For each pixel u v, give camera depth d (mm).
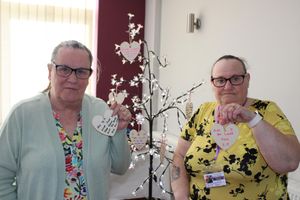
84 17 3791
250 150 1418
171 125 3354
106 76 3688
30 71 3654
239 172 1420
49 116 1454
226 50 2586
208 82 2762
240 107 1317
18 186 1433
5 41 3537
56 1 3670
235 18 2486
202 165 1524
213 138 1470
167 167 2508
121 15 3689
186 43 3123
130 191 2947
